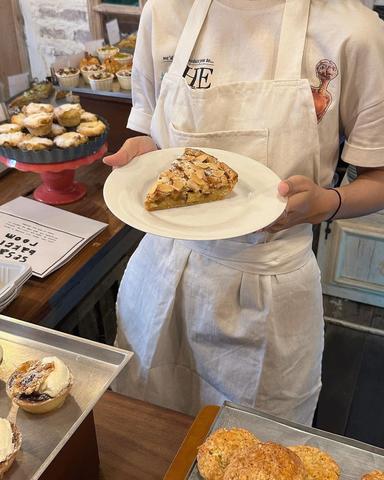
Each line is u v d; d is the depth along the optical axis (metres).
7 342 0.82
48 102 2.62
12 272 1.14
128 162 1.08
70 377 0.74
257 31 1.01
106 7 2.98
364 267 2.33
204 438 0.69
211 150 1.07
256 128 1.03
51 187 1.52
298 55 0.97
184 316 1.23
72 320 1.25
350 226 2.22
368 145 0.98
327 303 2.47
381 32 0.95
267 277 1.10
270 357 1.17
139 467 0.77
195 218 0.95
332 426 1.87
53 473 0.68
